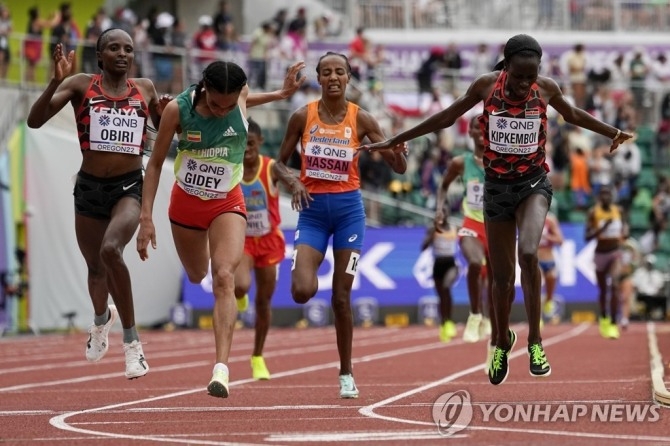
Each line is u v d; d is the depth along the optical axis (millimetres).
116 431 17594
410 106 74688
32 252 57812
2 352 43781
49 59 59594
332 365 34500
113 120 21359
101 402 23250
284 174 23438
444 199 32531
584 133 72875
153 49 62156
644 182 74625
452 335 43812
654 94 75500
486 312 36375
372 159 67875
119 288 20641
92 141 21281
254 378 28672
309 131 23281
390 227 65875
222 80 19484
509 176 20547
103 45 21422
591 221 47000
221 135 20266
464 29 90562
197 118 20109
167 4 83312
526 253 20000
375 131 23438
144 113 21688
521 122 20266
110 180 21406
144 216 19938
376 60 74625
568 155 72375
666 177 72438
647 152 75250
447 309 43875
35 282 57750
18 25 75812
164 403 22688
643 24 92000
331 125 23250
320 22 82312
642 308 66625
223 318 19594
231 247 20203
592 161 72562
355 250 23062
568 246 67375
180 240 21094
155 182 20203
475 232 32625
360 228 23188
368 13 89438
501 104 20328
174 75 61312
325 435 16234
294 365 34688
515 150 20375
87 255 22125
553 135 72500
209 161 20359
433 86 75250
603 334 47281
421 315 65500
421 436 16016
